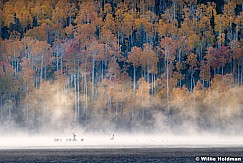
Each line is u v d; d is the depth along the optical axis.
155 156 170.62
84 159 163.12
